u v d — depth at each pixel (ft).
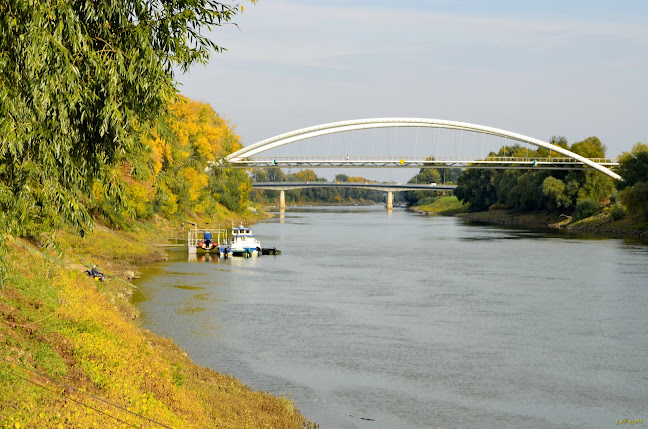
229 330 92.48
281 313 105.60
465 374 75.00
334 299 119.65
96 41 39.60
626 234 293.43
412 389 69.67
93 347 52.47
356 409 63.57
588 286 137.49
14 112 34.17
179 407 48.32
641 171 318.24
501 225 389.19
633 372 76.48
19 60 34.88
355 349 84.58
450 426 59.93
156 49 40.52
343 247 230.68
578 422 61.36
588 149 429.38
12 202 37.52
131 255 160.66
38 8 34.01
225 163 356.79
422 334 93.25
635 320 103.40
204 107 326.03
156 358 59.72
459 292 129.18
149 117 42.01
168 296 116.37
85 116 39.78
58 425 34.94
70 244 145.28
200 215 331.57
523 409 64.44
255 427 51.55
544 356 82.69
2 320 51.52
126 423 38.83
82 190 40.93
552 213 403.13
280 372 74.28
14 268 66.08
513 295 125.80
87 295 75.51
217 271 153.99
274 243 248.73
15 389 38.75
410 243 250.16
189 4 39.37
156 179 51.52
